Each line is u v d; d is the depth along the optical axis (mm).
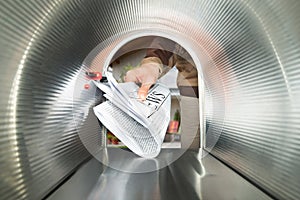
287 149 344
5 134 309
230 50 492
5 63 309
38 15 347
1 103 306
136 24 569
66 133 493
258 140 420
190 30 557
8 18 300
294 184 314
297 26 322
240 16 416
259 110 429
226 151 538
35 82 377
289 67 347
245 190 362
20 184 315
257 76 430
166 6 506
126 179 422
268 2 353
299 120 328
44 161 388
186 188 373
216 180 408
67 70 490
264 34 383
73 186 387
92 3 443
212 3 452
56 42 412
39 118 392
